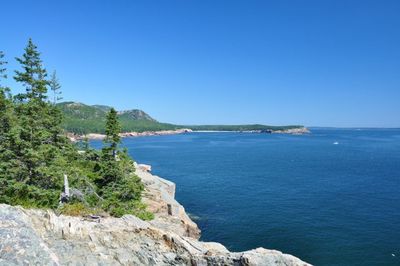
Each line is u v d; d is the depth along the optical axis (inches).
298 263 783.7
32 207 922.7
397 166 4052.7
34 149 1103.6
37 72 1541.6
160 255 807.1
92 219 908.6
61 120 1528.1
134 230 828.0
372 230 1699.1
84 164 1632.6
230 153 5713.6
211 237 1619.1
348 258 1384.1
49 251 533.0
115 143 1414.9
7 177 1008.9
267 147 7155.5
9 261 483.5
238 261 783.1
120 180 1376.7
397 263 1338.6
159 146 7303.2
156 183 1985.7
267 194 2502.5
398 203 2231.8
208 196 2434.8
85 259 708.0
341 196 2437.3
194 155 5359.3
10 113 1245.7
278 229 1720.0
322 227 1748.3
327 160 4685.0
